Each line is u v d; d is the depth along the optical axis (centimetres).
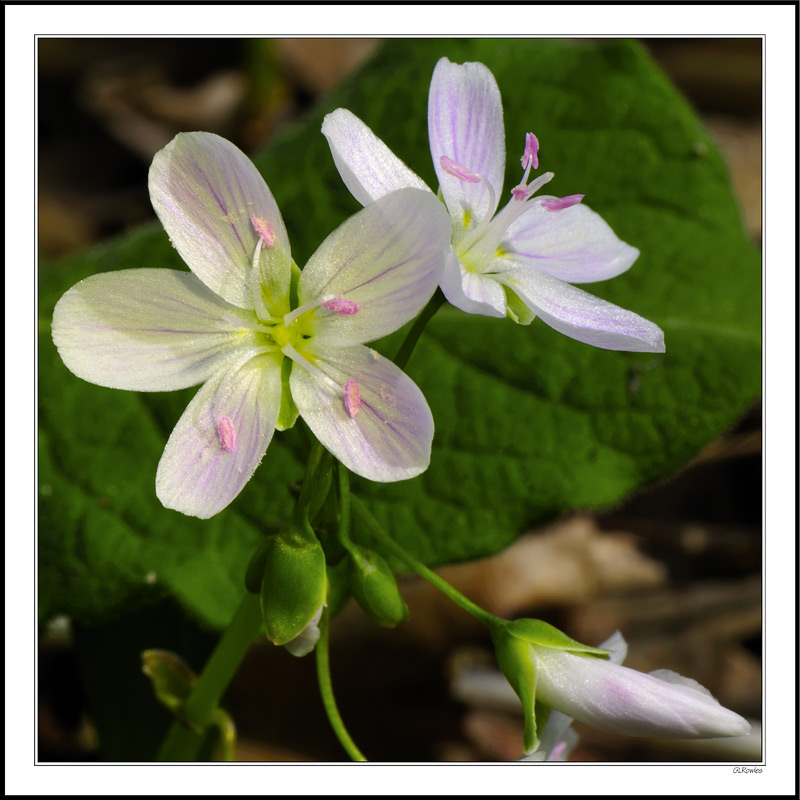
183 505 11
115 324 11
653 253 15
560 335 14
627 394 14
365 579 12
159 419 14
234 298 12
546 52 15
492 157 12
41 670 16
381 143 12
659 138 15
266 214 12
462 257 12
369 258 11
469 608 12
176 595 14
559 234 12
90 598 14
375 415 11
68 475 14
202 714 13
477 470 14
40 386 14
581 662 12
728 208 15
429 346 14
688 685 12
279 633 11
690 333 14
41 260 15
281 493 14
